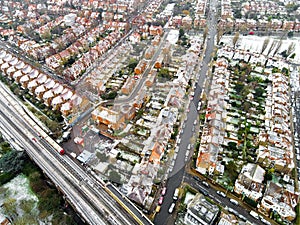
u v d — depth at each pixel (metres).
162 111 133.12
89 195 98.50
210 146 115.31
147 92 152.88
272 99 149.75
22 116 137.12
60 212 96.62
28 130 128.50
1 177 109.50
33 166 114.50
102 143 123.12
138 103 142.12
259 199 98.88
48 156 114.62
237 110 144.62
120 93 152.38
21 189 106.69
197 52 191.50
